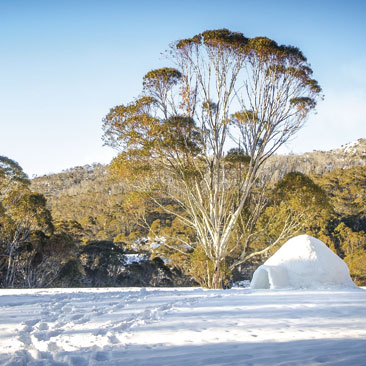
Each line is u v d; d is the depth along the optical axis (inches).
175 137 694.5
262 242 1085.1
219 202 734.5
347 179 2694.4
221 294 385.1
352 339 162.2
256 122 721.6
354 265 1363.2
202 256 729.6
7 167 1174.3
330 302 300.5
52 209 3481.8
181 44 708.7
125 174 740.0
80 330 197.0
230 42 685.9
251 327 193.8
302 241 533.0
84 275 1454.2
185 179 711.7
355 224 1942.7
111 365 126.9
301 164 4375.0
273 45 677.9
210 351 144.1
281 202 792.3
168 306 285.1
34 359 146.4
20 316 247.4
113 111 696.4
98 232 2487.7
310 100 715.4
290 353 137.0
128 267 1574.8
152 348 152.1
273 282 487.8
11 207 1187.3
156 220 2149.4
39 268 1223.5
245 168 764.0
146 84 718.5
